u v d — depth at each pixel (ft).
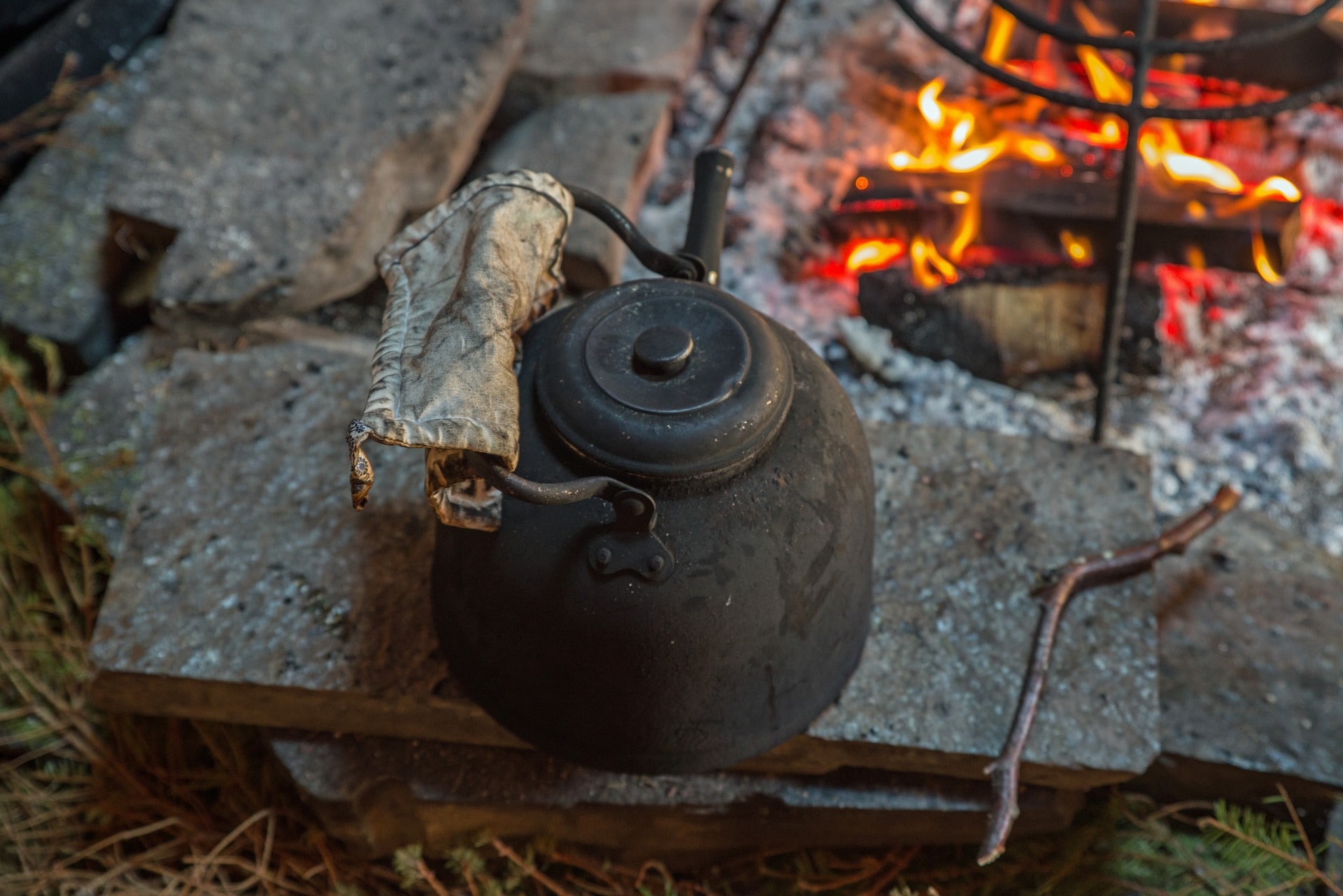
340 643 3.92
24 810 4.22
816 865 4.16
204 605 3.96
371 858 4.17
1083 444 4.23
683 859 4.18
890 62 5.38
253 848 4.19
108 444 4.45
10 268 4.61
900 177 4.77
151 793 4.21
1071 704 3.90
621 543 3.41
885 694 3.90
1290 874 3.93
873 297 4.74
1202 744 4.01
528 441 3.45
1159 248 4.71
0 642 4.29
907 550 4.07
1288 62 5.02
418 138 4.66
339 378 4.28
